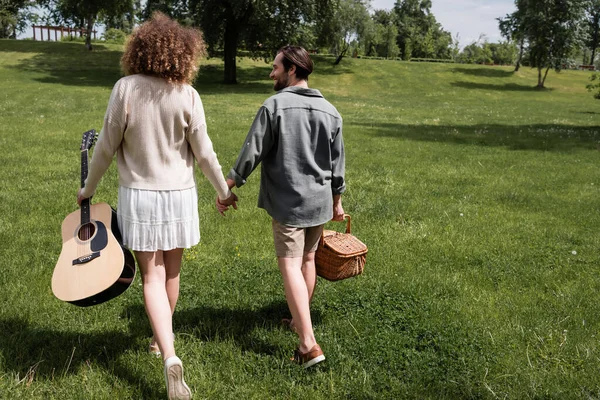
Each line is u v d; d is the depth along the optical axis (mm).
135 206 2664
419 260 5094
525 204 7758
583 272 4934
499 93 44625
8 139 11484
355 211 6914
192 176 2836
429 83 47469
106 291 2762
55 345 3160
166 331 2676
